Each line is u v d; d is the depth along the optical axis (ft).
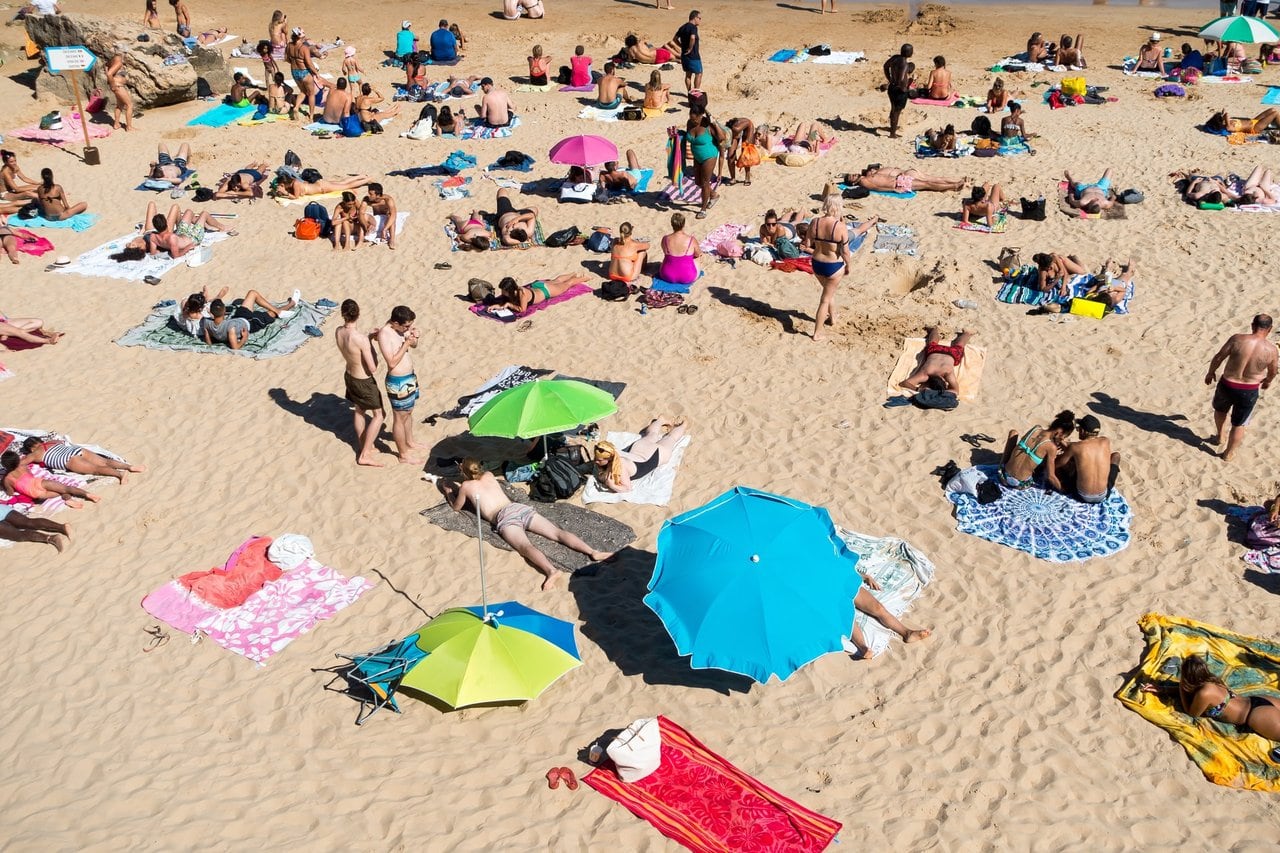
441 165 71.41
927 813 27.73
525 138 76.89
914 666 32.19
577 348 49.80
